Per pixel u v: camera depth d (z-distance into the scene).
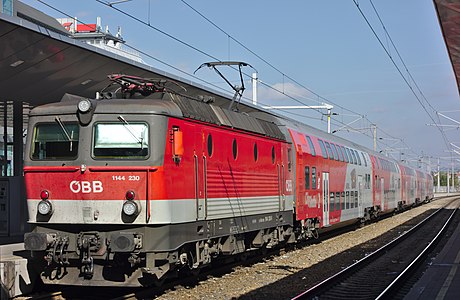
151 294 12.03
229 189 14.27
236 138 14.83
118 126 11.23
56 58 13.91
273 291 13.00
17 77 14.66
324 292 13.16
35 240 11.04
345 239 25.66
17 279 11.48
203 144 12.91
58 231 11.46
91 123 11.27
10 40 12.52
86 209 11.16
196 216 12.41
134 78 12.63
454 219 39.09
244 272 15.55
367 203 32.97
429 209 56.00
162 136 11.19
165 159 11.20
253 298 12.18
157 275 11.26
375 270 16.58
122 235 10.74
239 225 14.95
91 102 11.24
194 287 13.09
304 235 21.39
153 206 10.96
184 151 11.96
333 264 17.66
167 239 11.16
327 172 24.47
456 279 14.17
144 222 10.93
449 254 19.36
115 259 11.22
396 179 44.28
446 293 12.30
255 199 16.00
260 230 16.83
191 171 12.26
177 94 12.68
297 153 20.14
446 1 9.83
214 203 13.38
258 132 16.42
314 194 22.22
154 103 11.33
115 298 11.05
